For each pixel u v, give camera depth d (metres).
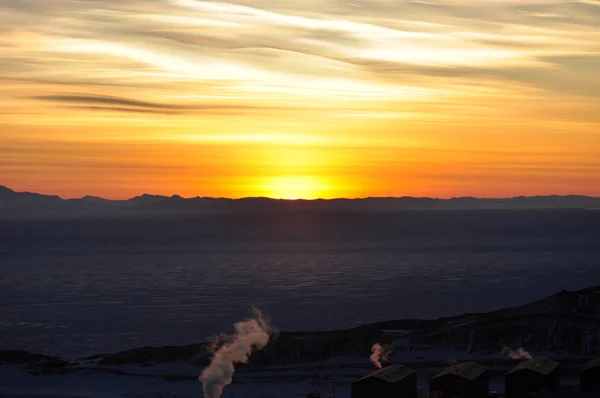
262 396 101.25
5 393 105.31
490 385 101.75
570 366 108.12
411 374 92.56
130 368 116.62
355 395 89.62
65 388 108.56
